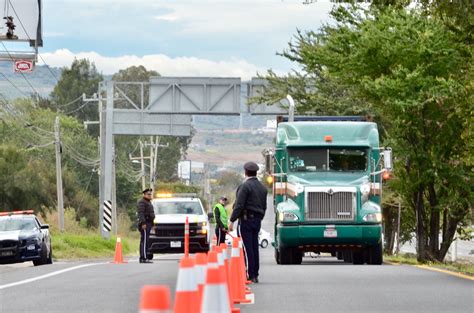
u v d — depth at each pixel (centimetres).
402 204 7631
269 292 2720
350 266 4191
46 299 2548
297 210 4634
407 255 8200
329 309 2284
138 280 3253
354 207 4619
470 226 8681
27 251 5219
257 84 9112
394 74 5647
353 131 4738
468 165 5922
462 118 5794
